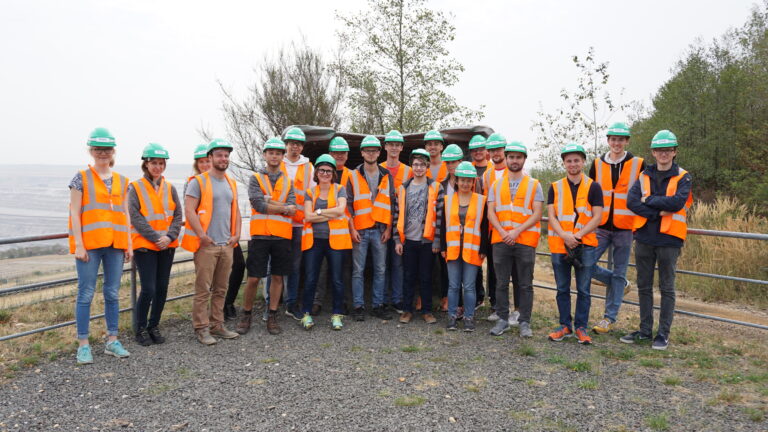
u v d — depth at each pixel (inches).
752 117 759.1
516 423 144.8
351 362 199.9
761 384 172.1
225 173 237.5
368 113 674.2
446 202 248.1
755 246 355.3
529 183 232.8
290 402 161.2
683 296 348.2
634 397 162.7
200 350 217.0
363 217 264.4
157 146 217.5
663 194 210.7
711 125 775.7
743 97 755.4
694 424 143.3
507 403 158.7
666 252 212.2
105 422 148.2
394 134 275.6
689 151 761.6
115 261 207.2
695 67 817.5
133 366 196.5
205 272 225.5
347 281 316.5
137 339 225.1
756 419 145.2
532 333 241.1
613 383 175.3
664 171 212.2
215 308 234.8
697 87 810.8
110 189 203.3
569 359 201.2
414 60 647.8
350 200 266.2
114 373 188.7
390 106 658.8
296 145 262.1
